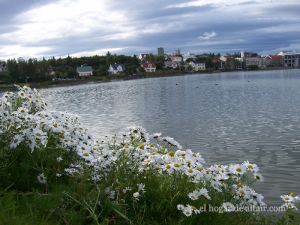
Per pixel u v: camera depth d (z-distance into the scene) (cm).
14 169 507
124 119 3534
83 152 522
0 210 395
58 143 562
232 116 3403
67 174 515
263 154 1884
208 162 1769
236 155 1884
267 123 2889
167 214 470
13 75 13562
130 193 489
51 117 580
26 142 532
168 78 16812
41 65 14675
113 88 10069
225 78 14038
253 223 510
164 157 507
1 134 547
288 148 1994
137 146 548
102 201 464
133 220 454
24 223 382
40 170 508
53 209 436
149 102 5325
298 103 4328
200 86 9219
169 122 3188
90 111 4434
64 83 14612
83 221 436
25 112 591
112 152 548
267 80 11169
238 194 507
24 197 450
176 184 493
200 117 3428
